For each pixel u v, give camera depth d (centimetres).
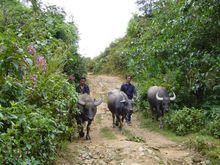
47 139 644
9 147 470
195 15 1205
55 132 682
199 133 1162
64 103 796
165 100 1366
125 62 2767
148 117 1534
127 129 1303
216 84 1273
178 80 1499
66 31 1532
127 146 930
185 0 1201
